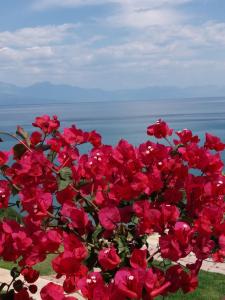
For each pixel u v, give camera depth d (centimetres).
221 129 6050
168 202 142
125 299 118
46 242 129
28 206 136
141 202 132
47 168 147
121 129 6494
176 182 147
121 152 144
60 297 122
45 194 137
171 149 160
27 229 136
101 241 136
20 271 153
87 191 146
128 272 113
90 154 153
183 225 124
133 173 141
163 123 160
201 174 148
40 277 375
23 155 159
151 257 129
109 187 145
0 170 149
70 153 153
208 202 141
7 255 135
